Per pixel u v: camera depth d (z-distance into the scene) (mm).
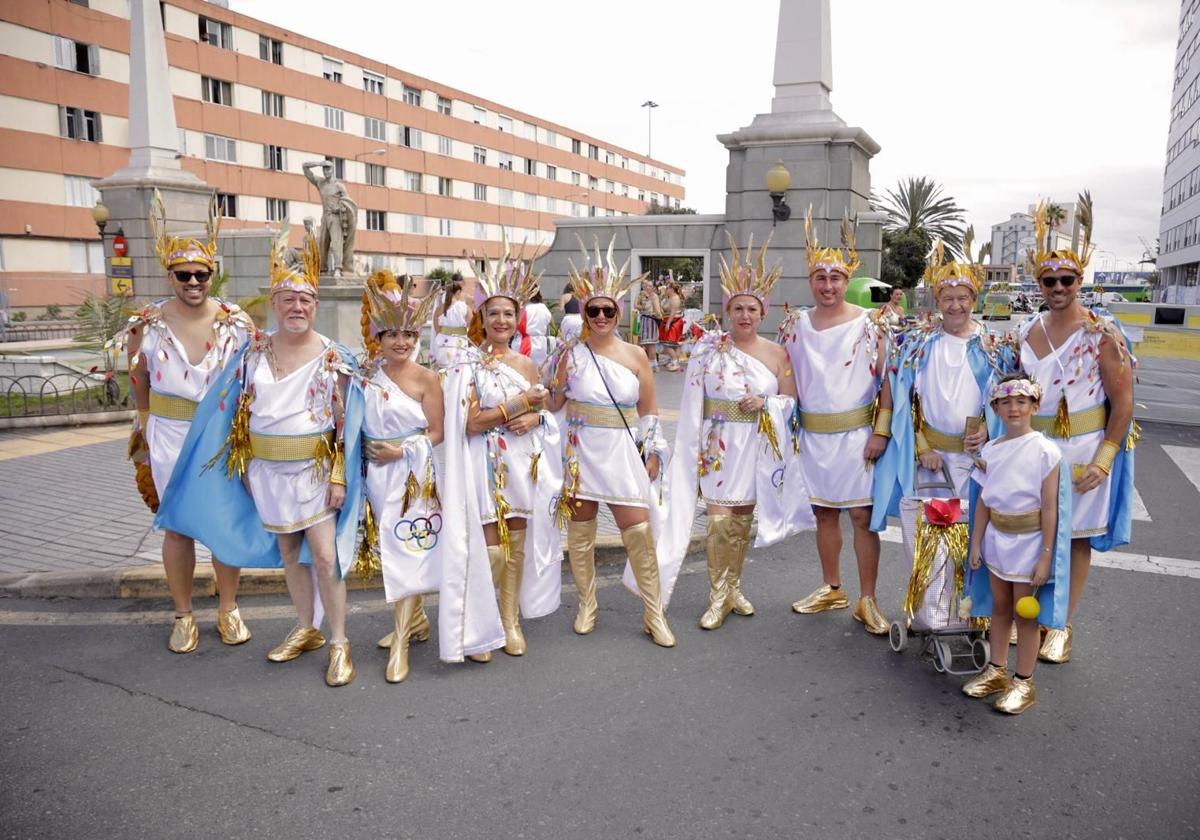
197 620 5074
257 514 4516
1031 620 3939
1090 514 4402
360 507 4402
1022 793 3336
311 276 4289
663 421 10648
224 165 35875
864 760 3566
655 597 4789
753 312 4930
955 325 4738
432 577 4355
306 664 4480
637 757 3572
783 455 4977
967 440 4605
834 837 3057
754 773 3461
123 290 12289
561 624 5078
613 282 4633
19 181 29594
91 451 8930
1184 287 58344
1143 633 4910
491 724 3842
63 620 5055
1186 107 66812
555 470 4711
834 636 4891
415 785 3359
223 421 4398
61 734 3734
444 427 4441
